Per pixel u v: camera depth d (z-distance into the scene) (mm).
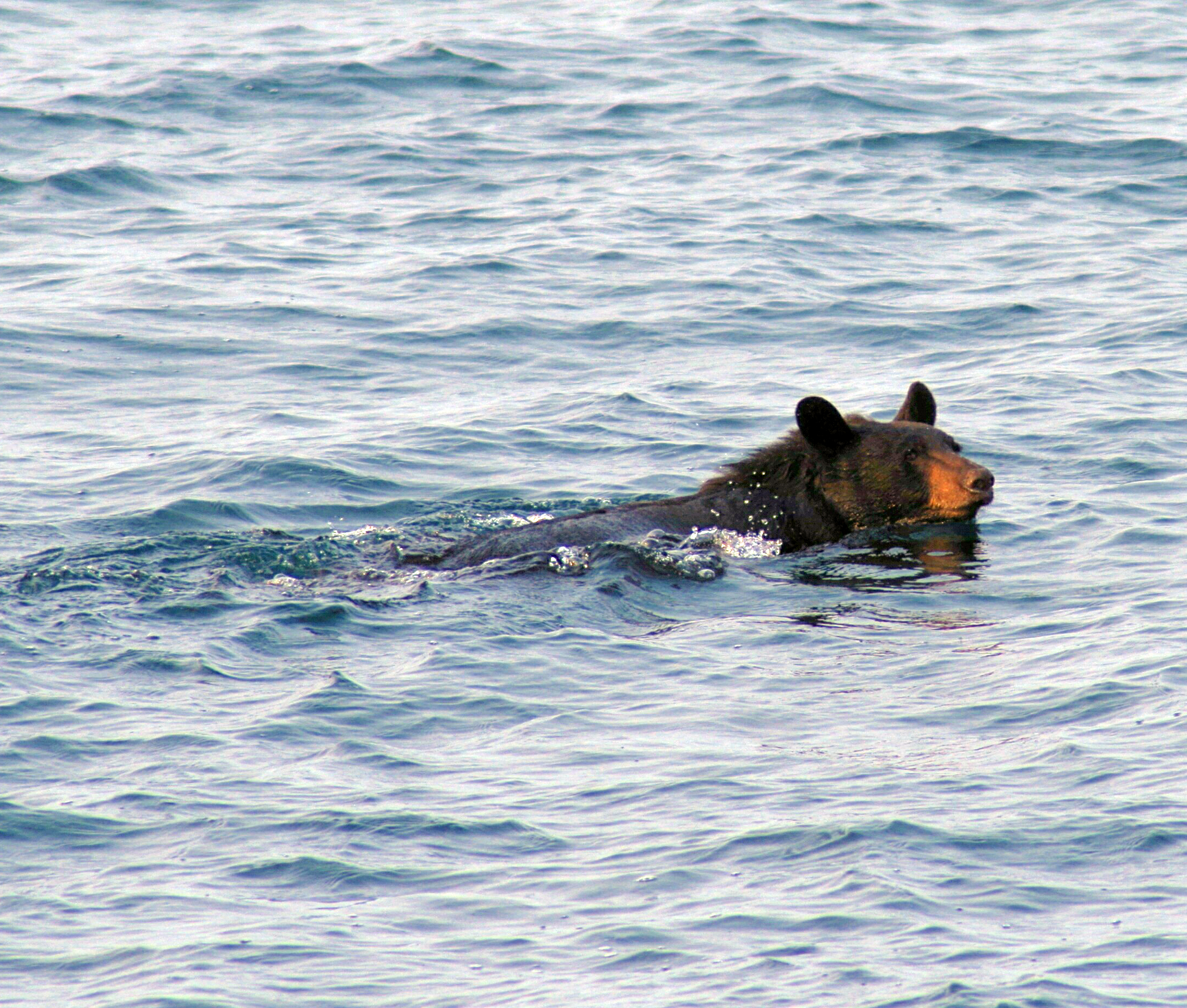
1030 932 23109
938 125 102250
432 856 25734
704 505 46719
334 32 128750
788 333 68688
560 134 101938
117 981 22172
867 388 61031
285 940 23234
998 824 26250
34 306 71125
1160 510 46406
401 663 34719
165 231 83500
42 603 38281
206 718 31375
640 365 64750
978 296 72938
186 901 24312
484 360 65312
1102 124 102000
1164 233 82312
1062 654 34562
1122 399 58156
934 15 135125
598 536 43750
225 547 43312
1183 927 23078
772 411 58500
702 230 83438
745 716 31625
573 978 22219
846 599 39969
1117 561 41969
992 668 34000
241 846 26047
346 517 48188
